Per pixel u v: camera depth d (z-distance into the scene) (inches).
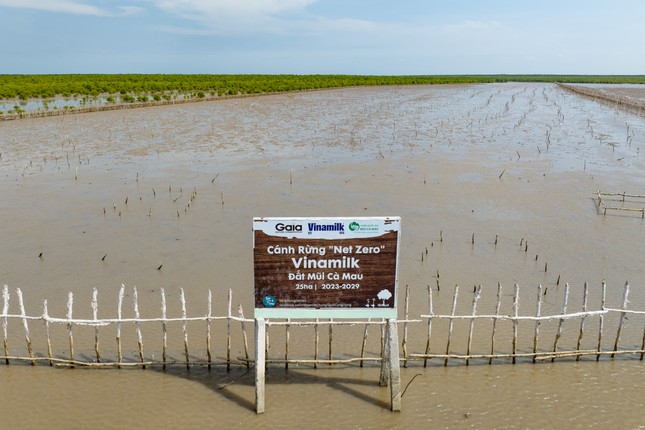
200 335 398.6
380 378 335.3
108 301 449.4
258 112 1882.4
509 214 685.9
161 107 1999.3
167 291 469.7
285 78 4456.2
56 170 922.7
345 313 303.3
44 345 382.0
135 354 372.2
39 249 563.5
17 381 338.3
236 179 868.0
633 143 1208.8
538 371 350.0
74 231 620.1
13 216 671.8
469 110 2031.3
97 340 347.9
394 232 293.9
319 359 366.0
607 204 727.1
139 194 777.6
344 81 3932.1
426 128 1482.5
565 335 394.3
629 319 417.1
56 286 477.1
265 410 313.9
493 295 460.8
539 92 3319.4
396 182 849.5
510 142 1238.9
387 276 299.3
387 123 1595.7
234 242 586.9
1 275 498.9
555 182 845.8
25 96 2245.3
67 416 309.0
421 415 310.5
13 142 1194.6
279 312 301.9
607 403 319.9
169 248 569.0
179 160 1017.5
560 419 307.4
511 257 543.5
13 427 299.9
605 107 2156.7
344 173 912.9
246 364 359.3
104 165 967.0
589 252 556.1
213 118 1678.2
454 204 730.2
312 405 319.0
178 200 746.8
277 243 292.4
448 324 411.5
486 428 301.0
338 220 290.4
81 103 2036.2
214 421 305.4
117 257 543.8
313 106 2143.2
